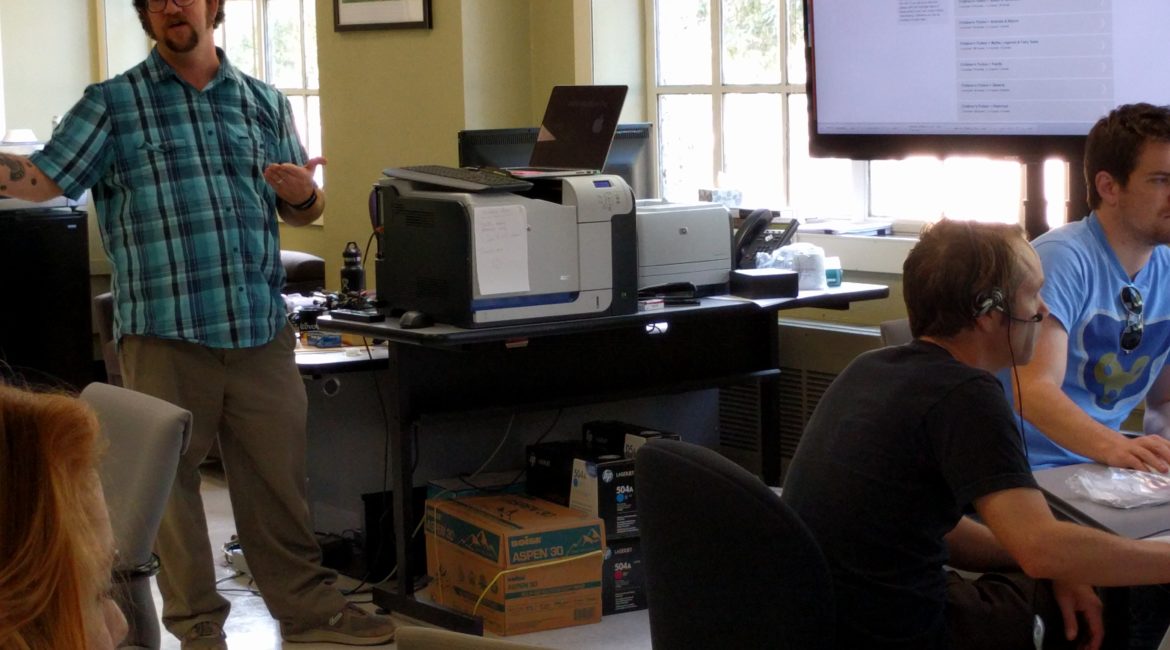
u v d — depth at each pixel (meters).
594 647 3.49
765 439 4.37
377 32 5.38
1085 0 3.30
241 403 3.30
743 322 4.24
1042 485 2.16
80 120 3.10
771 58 4.81
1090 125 3.36
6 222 6.16
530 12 5.27
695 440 4.66
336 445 4.08
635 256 3.60
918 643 2.01
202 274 3.20
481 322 3.39
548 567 3.59
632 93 5.23
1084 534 1.83
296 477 3.42
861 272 4.45
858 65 3.82
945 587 2.06
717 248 3.94
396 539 3.75
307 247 6.84
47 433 0.75
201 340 3.20
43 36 6.88
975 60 3.55
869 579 1.98
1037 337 2.20
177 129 3.18
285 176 3.24
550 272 3.46
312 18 6.89
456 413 3.70
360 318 3.60
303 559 3.46
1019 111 3.50
